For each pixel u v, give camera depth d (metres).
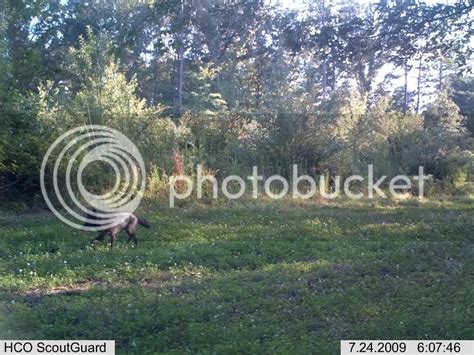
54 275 9.91
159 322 7.48
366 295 8.74
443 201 20.66
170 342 6.95
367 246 12.29
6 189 16.58
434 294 8.74
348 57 12.41
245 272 10.20
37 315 7.84
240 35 15.64
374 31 11.91
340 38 12.04
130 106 19.97
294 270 10.26
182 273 10.24
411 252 11.43
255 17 13.26
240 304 8.33
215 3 12.94
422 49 12.04
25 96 17.59
